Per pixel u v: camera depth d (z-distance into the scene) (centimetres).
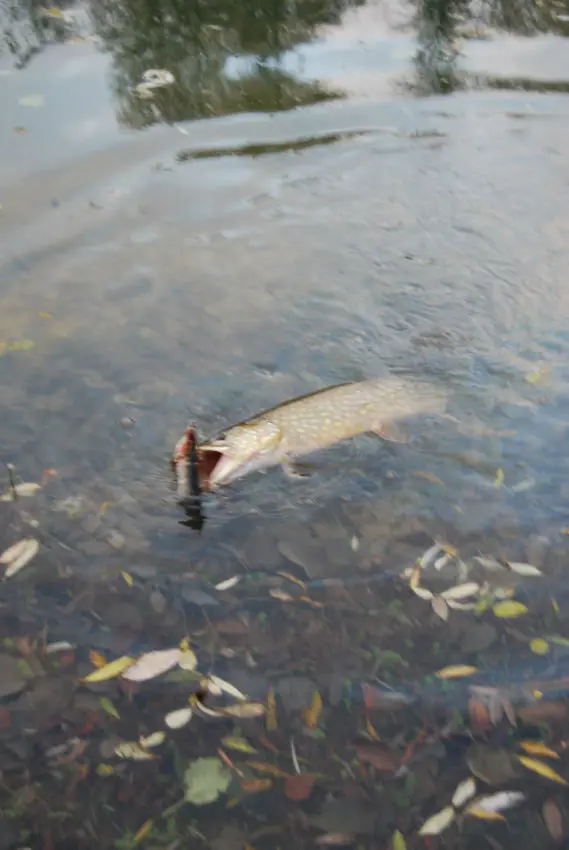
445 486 205
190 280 266
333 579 188
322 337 246
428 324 250
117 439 216
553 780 160
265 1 459
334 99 365
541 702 169
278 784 161
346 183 313
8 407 223
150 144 330
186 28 428
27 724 168
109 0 455
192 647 177
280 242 283
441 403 224
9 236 279
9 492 203
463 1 466
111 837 156
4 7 440
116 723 168
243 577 188
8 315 251
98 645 177
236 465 206
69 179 307
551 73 382
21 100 354
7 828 157
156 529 197
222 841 155
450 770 161
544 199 299
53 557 191
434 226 288
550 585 186
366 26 437
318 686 172
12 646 177
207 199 303
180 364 237
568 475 206
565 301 256
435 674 173
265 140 337
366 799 159
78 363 236
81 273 268
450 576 188
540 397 225
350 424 216
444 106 358
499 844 154
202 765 163
